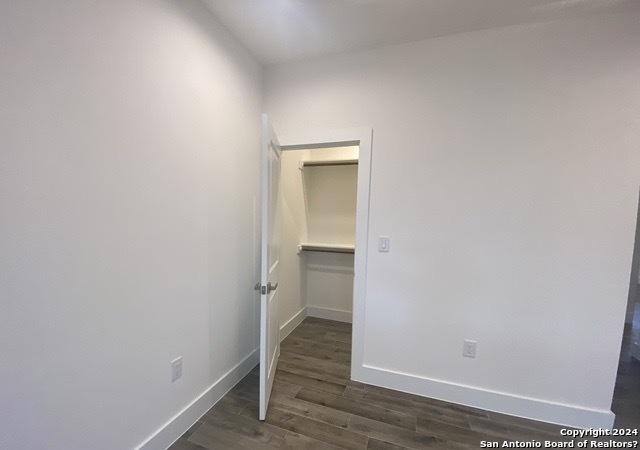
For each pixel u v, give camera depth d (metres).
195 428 1.64
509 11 1.58
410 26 1.75
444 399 1.95
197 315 1.69
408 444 1.56
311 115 2.18
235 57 1.92
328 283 3.53
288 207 2.97
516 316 1.79
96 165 1.11
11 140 0.87
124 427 1.28
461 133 1.83
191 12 1.54
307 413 1.79
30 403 0.95
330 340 2.89
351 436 1.60
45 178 0.96
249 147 2.14
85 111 1.06
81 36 1.04
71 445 1.08
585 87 1.60
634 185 1.57
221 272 1.88
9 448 0.91
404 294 2.01
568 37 1.62
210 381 1.83
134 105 1.25
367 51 2.01
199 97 1.63
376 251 2.06
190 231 1.61
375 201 2.04
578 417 1.71
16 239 0.89
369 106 2.02
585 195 1.64
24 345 0.93
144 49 1.28
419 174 1.93
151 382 1.40
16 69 0.87
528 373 1.79
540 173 1.70
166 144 1.43
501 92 1.74
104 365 1.18
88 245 1.10
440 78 1.85
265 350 1.71
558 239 1.70
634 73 1.54
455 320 1.91
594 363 1.69
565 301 1.71
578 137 1.63
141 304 1.33
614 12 1.55
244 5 1.60
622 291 1.62
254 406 1.84
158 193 1.39
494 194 1.79
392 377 2.06
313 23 1.75
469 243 1.86
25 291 0.92
